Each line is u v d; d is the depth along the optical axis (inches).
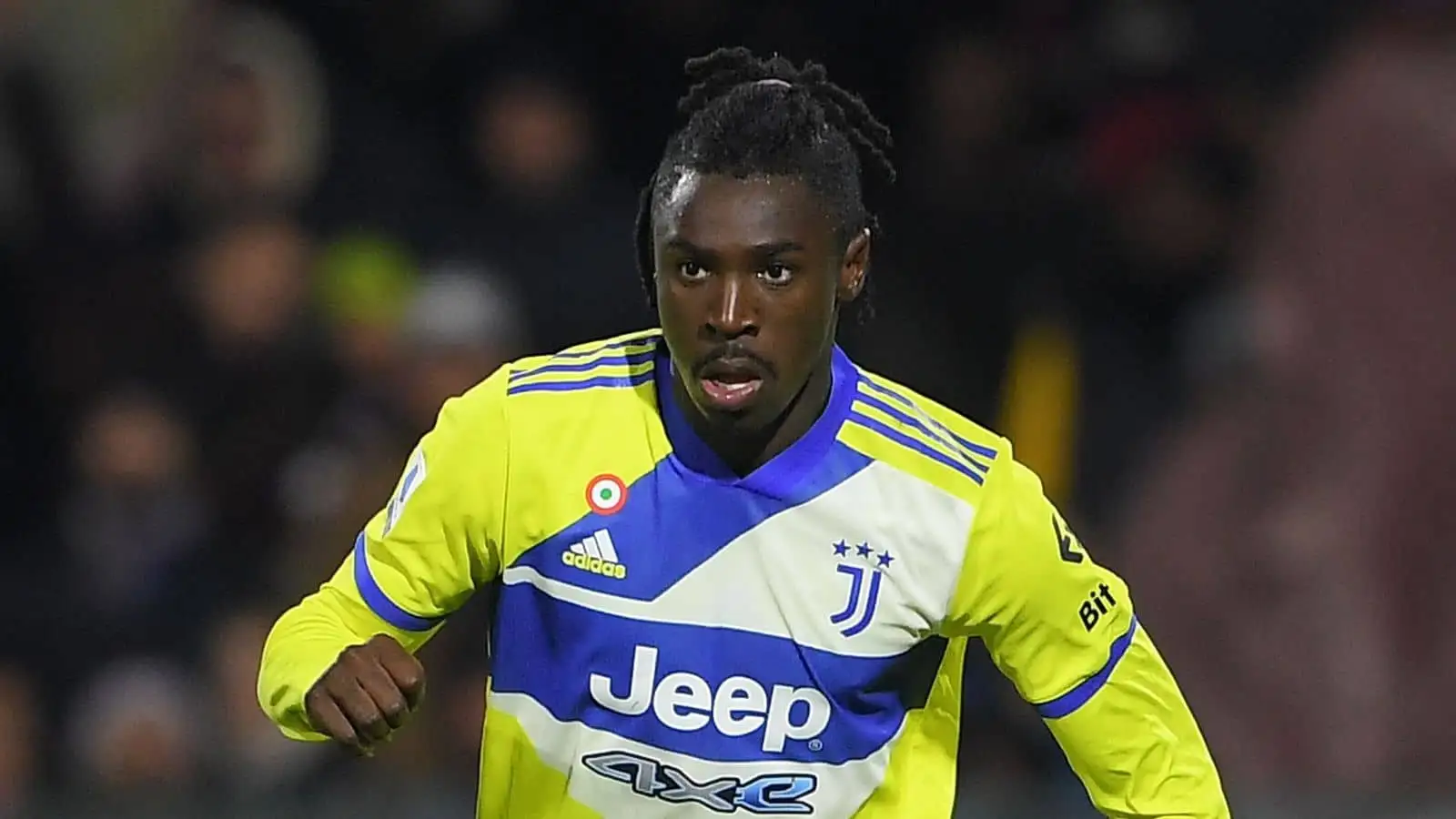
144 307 856.9
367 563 418.0
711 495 405.4
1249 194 855.7
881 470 409.7
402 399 817.5
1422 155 818.2
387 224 857.5
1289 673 793.6
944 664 423.5
